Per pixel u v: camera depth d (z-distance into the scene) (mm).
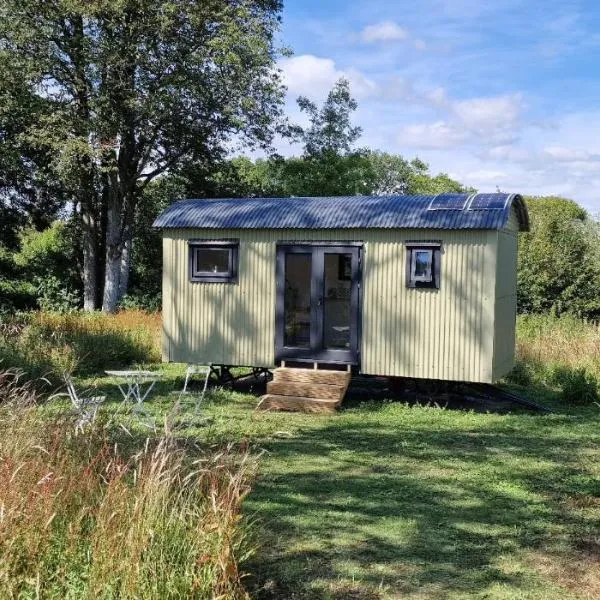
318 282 12656
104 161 27250
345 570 5371
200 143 30234
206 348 13633
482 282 11531
